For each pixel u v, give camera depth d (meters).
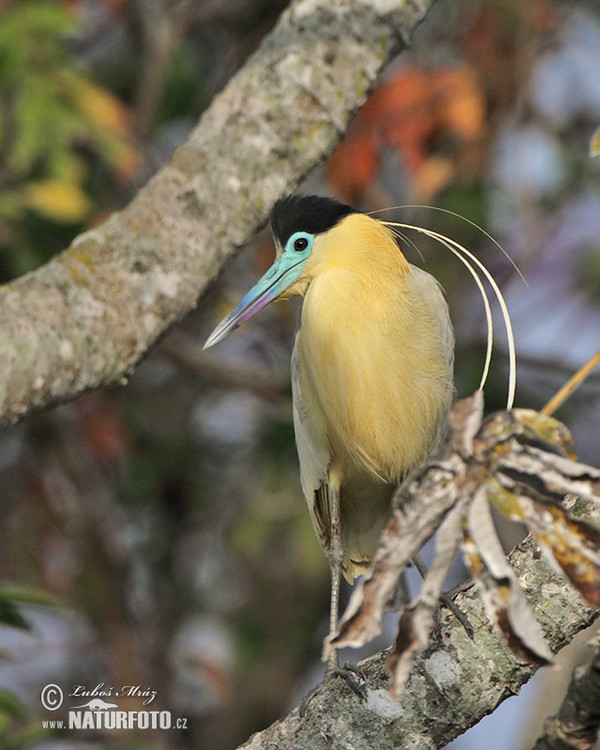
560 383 11.38
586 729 4.03
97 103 9.39
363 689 4.68
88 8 11.66
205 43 11.92
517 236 11.82
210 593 12.32
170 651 11.60
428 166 10.15
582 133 11.79
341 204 7.51
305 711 4.78
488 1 10.77
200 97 11.60
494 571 3.20
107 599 11.47
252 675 11.97
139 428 11.77
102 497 11.79
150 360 11.48
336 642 3.31
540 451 3.28
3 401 4.46
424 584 3.27
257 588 12.20
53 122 9.17
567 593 4.39
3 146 9.59
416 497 3.34
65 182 9.09
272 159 5.48
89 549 11.55
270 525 11.45
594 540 3.26
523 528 10.34
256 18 11.53
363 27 5.68
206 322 11.59
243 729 11.80
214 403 12.34
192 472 12.05
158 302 5.06
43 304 4.72
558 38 11.45
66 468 11.59
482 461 3.31
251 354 11.79
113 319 4.88
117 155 9.48
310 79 5.57
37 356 4.57
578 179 11.83
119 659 11.21
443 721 4.55
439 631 4.57
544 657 3.18
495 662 4.50
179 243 5.20
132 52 11.96
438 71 10.18
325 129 5.58
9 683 11.05
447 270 11.30
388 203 10.87
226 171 5.39
